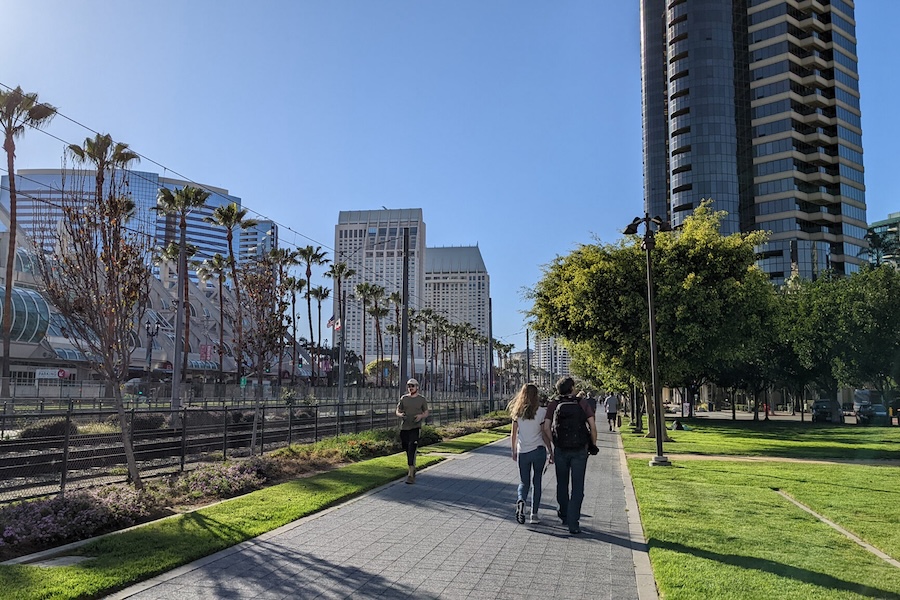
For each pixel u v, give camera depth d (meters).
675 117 106.25
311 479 12.98
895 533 8.64
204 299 105.06
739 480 14.08
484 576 6.45
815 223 101.19
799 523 9.15
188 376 92.75
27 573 6.07
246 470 12.71
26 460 10.58
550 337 29.97
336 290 76.19
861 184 106.50
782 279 97.62
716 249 24.91
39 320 68.38
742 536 8.20
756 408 52.03
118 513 8.69
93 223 11.19
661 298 24.58
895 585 6.09
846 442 27.31
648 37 125.69
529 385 9.29
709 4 105.12
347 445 18.38
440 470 15.41
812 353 44.16
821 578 6.30
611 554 7.41
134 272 11.49
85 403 35.19
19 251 67.25
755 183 102.12
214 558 7.02
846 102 105.44
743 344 25.78
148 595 5.73
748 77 104.69
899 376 39.88
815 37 102.75
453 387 149.62
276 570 6.57
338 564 6.84
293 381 68.31
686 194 103.31
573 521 8.47
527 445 9.13
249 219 50.88
